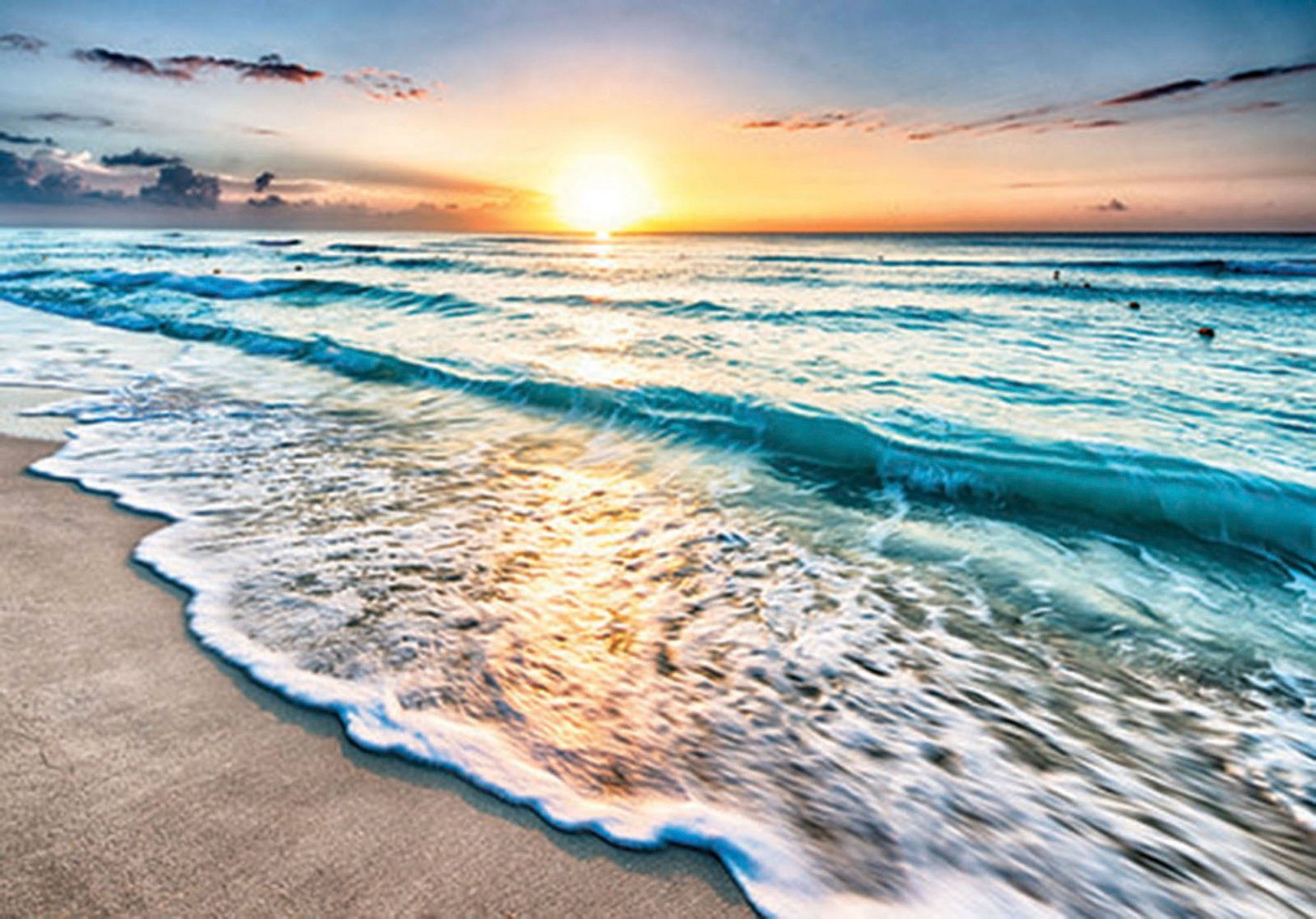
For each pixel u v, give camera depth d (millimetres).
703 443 7191
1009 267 40031
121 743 2467
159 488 5203
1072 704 3049
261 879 1946
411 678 2955
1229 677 3307
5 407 7340
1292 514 5043
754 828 2244
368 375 9891
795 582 4195
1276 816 2412
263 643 3168
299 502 5082
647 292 23438
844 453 6781
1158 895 2070
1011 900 2025
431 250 58969
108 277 22688
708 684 3082
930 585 4203
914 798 2420
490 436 7234
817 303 20328
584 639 3426
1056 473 5836
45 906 1815
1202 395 8617
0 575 3705
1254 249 58938
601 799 2344
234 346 11922
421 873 2006
